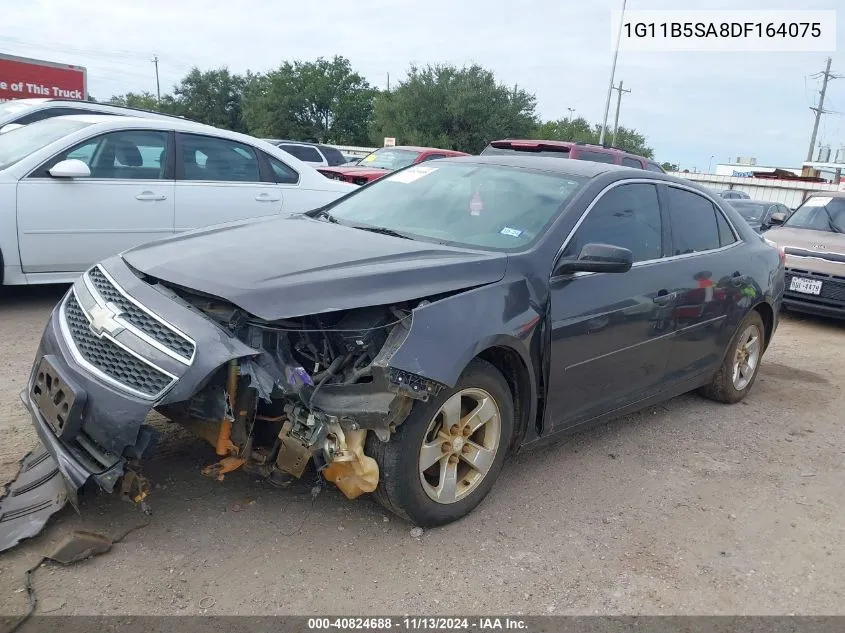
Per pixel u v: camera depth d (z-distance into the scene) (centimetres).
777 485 431
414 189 456
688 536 362
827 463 471
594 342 396
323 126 5981
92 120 677
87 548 295
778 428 530
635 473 429
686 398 583
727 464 455
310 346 311
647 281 432
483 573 313
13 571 281
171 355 286
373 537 329
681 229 483
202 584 286
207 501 343
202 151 719
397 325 308
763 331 588
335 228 398
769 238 970
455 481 340
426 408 312
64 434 294
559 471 421
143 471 361
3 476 342
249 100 6278
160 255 338
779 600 316
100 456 288
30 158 622
